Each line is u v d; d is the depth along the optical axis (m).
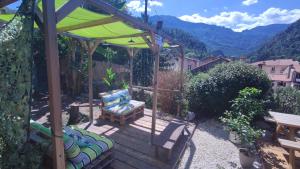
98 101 8.37
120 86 9.85
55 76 1.66
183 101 6.56
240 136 4.04
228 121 4.53
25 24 1.63
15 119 1.68
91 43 4.93
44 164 2.10
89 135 3.08
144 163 3.43
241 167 3.63
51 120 1.72
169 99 6.74
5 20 3.46
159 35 3.95
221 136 5.05
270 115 5.26
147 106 7.39
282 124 4.11
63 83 9.96
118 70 11.96
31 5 1.64
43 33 1.67
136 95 7.86
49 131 2.44
